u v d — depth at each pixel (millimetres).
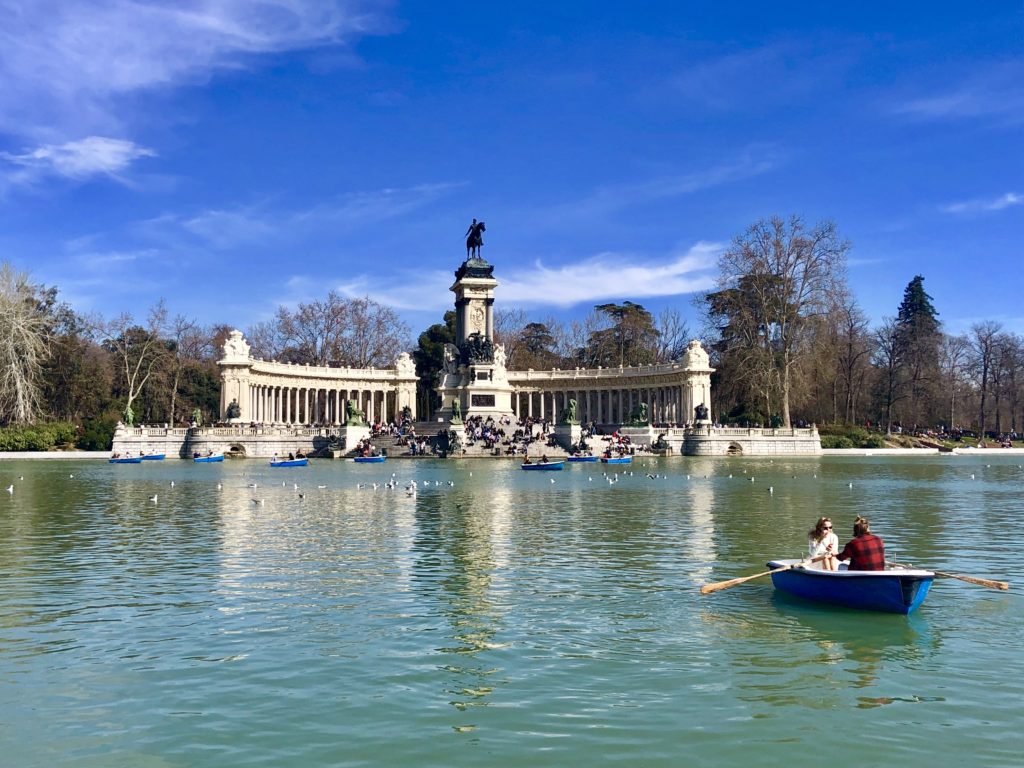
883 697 14578
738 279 111188
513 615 19828
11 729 13344
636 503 43781
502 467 76562
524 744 12758
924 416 143250
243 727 13398
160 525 34906
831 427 124000
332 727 13398
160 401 124250
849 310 131875
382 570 25062
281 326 149000
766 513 39312
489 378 115312
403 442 97312
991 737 12969
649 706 14195
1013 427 152500
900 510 40594
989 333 144000
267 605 20797
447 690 14945
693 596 21703
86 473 69062
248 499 45844
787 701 14414
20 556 27547
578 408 146125
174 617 19688
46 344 109312
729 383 122375
